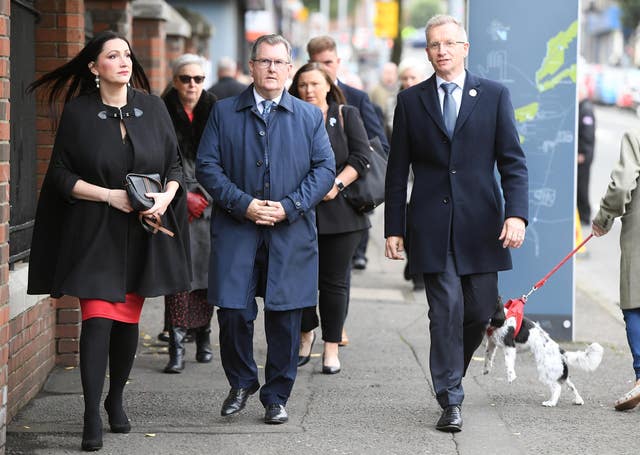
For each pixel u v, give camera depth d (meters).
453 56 11.98
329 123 14.81
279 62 11.88
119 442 11.41
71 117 11.16
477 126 12.02
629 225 13.20
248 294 11.85
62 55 14.60
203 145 12.07
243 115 12.02
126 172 11.14
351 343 17.22
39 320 13.62
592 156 30.30
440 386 11.98
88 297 10.83
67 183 10.98
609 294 23.89
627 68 99.50
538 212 17.47
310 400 13.39
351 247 14.88
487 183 12.09
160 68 25.56
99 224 10.98
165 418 12.44
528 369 15.21
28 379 13.00
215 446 11.33
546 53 17.31
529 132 17.42
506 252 12.17
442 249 11.98
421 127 12.15
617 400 13.20
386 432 11.96
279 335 12.11
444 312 11.95
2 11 10.62
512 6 17.27
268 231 11.89
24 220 13.34
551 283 17.53
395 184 12.44
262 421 12.34
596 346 13.11
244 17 63.62
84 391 11.05
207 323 15.27
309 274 12.03
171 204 11.42
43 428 11.91
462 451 11.30
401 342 17.34
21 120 13.18
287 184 11.90
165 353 16.16
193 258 15.01
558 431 12.10
